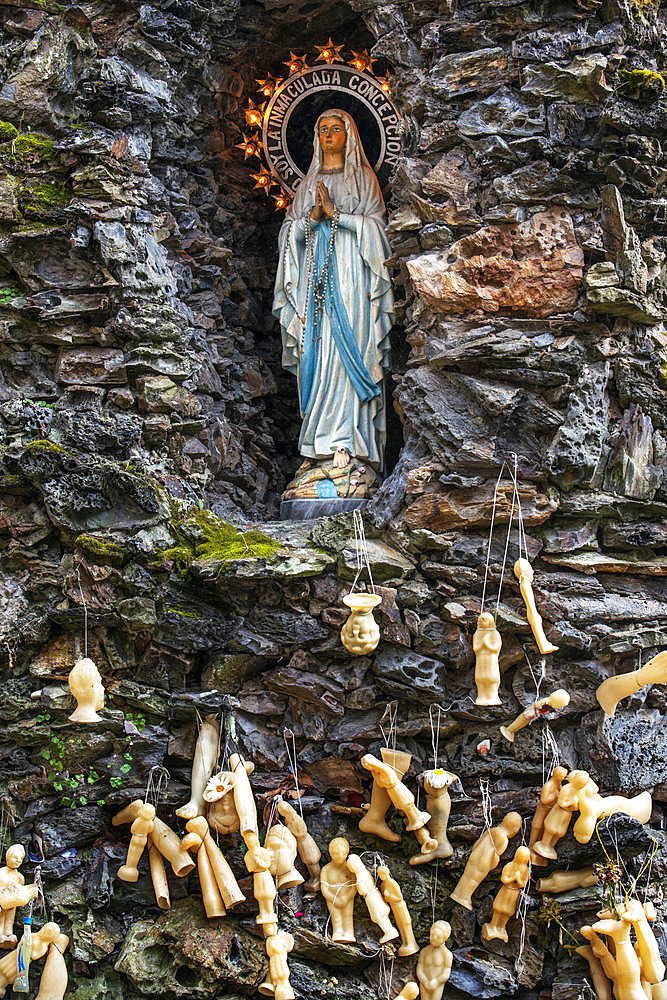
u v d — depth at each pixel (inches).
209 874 250.8
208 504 293.0
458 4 276.1
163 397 277.0
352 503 290.2
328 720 263.9
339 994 251.0
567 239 266.1
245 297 334.6
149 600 262.1
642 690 259.0
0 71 281.6
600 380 263.7
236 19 309.6
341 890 252.8
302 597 264.1
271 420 338.0
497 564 261.3
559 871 253.6
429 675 260.1
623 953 238.7
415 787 262.4
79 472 262.1
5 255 273.4
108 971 252.8
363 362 296.4
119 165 278.2
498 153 268.8
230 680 265.3
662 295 269.6
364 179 306.0
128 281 274.5
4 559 265.4
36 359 278.4
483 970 250.2
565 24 270.2
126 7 285.1
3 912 246.1
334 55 316.2
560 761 256.8
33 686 263.1
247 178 336.2
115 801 259.0
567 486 261.6
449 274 269.4
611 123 265.9
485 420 266.4
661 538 264.4
